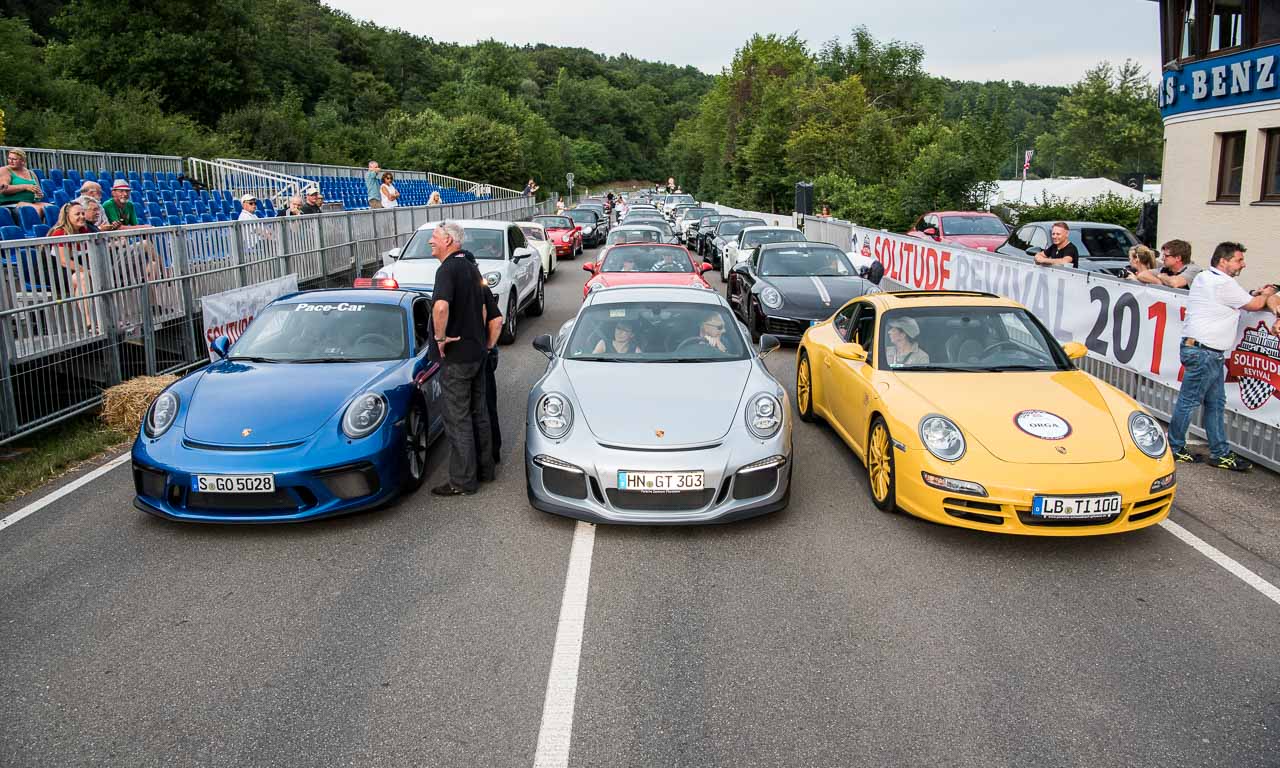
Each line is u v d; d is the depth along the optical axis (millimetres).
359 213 15992
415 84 97938
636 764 2840
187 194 18156
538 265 14039
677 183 114250
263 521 4773
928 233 18453
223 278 9820
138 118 28891
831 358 6613
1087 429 4688
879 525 5039
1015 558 4555
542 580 4293
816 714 3127
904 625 3811
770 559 4547
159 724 3076
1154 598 4074
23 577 4340
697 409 5016
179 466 4715
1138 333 7289
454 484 5594
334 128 51344
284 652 3584
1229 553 4605
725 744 2947
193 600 4074
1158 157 60281
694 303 6426
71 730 3039
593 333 6059
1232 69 14258
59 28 42156
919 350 5695
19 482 5773
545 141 75312
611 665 3475
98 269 7410
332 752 2910
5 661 3518
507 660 3518
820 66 60094
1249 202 14211
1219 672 3406
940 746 2934
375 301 6582
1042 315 9055
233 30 44094
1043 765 2830
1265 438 5996
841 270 11836
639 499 4723
